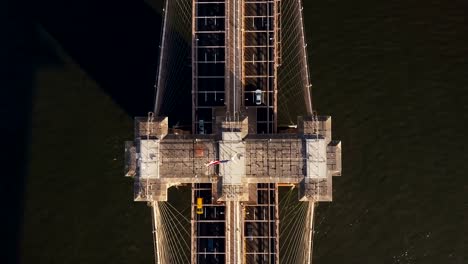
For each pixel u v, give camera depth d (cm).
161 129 9119
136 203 11256
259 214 10175
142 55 11656
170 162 9081
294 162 9000
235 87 9838
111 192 11331
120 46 11719
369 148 11269
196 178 9075
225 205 9850
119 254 11181
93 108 11581
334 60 11412
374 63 11406
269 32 10412
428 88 11356
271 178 9031
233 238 9450
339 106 11331
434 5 11475
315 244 11081
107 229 11256
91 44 11756
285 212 10881
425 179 11181
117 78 11631
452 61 11381
